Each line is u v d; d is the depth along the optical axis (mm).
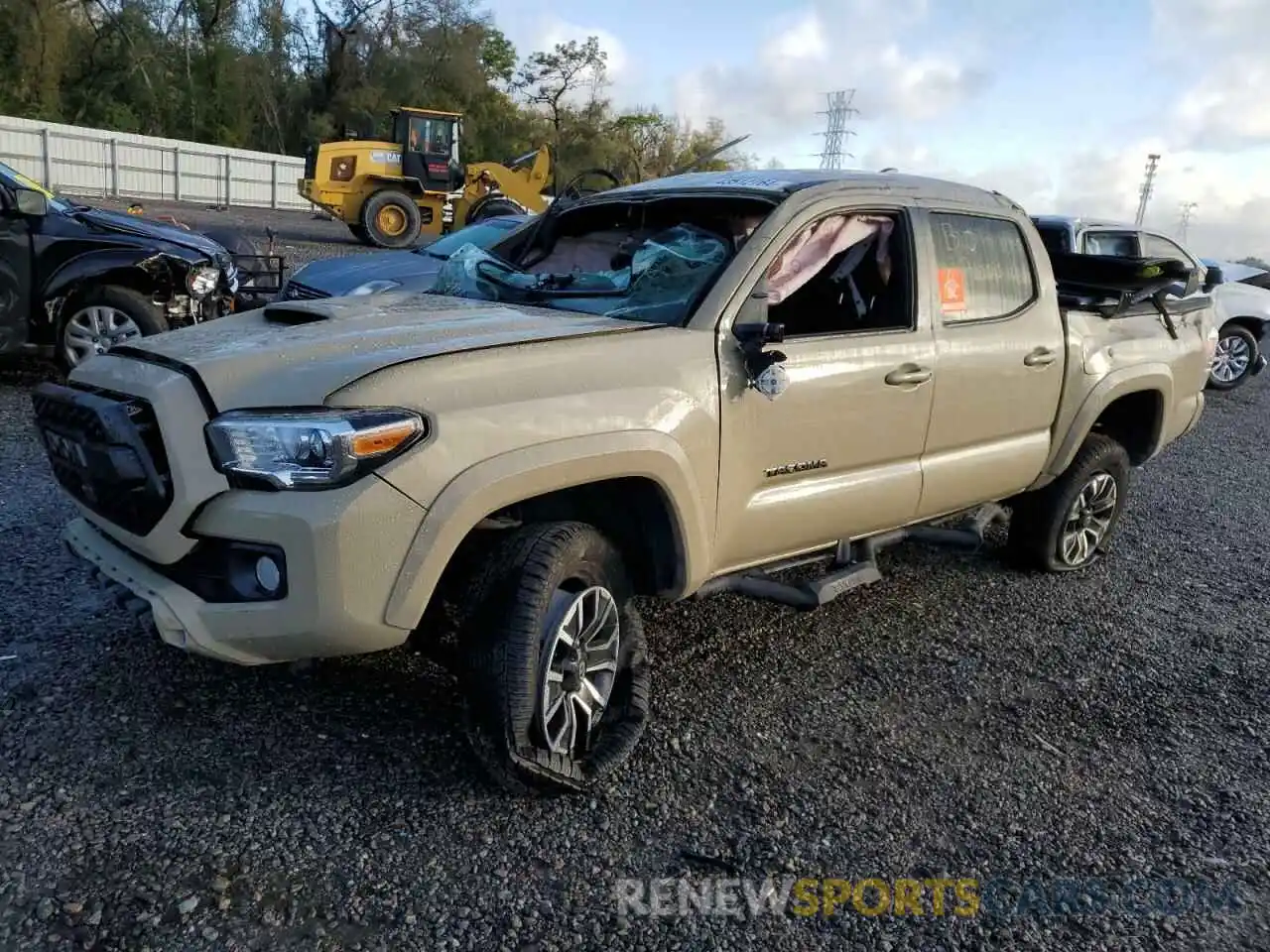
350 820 2998
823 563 4336
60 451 3162
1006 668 4422
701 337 3416
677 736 3625
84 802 2971
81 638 3918
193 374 2828
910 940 2721
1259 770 3729
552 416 2963
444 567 2834
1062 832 3256
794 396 3639
